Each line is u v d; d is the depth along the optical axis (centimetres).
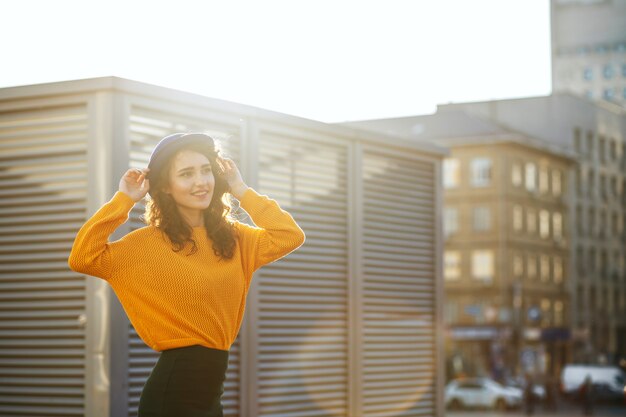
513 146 7200
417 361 1194
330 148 1073
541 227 7575
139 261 431
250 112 952
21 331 862
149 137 855
